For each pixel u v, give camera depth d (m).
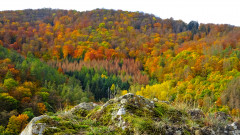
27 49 101.88
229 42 80.06
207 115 4.20
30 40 113.00
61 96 44.06
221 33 106.62
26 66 57.38
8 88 40.53
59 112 4.33
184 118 3.97
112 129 3.48
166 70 70.75
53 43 114.62
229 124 3.74
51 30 140.50
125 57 100.00
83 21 158.62
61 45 110.25
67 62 88.12
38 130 3.16
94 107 4.62
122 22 156.38
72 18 167.12
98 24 154.88
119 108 3.86
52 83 55.72
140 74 73.94
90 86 62.41
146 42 110.81
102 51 103.69
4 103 32.00
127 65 88.44
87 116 4.11
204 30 118.25
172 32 135.88
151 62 84.44
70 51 103.12
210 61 58.91
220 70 53.94
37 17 173.00
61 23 158.62
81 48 105.44
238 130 3.62
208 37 100.75
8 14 162.75
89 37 126.75
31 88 45.19
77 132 3.35
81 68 82.94
